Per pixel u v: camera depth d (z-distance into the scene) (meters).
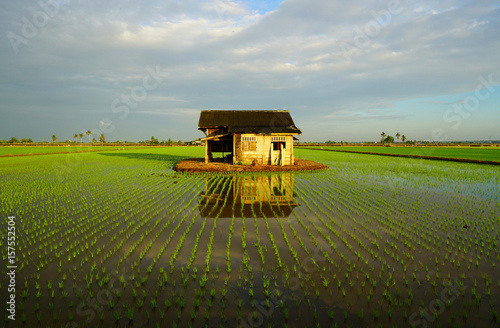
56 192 13.70
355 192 13.77
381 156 42.41
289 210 10.56
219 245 7.19
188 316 4.46
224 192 13.88
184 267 6.00
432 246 7.09
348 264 6.11
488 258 6.40
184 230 8.31
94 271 5.83
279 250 6.86
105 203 11.51
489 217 9.51
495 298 4.88
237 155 23.58
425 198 12.41
